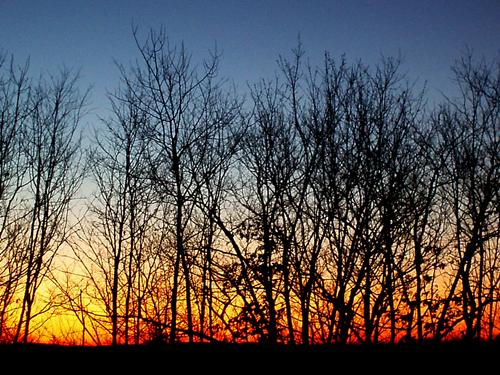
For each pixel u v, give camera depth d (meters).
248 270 16.59
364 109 18.09
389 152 17.77
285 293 16.77
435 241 17.44
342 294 16.92
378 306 16.78
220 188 19.23
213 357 15.98
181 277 20.48
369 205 17.52
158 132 19.50
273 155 18.38
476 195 18.20
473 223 17.88
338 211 17.64
